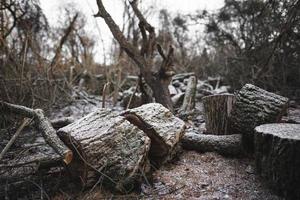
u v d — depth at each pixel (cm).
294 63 552
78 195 231
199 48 886
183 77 686
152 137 262
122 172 227
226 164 273
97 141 227
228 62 657
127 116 269
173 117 282
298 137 209
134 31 696
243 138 287
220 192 230
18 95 438
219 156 287
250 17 638
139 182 236
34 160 240
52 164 247
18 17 525
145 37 464
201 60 828
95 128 236
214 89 645
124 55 720
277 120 272
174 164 275
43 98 476
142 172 233
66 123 378
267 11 568
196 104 536
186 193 230
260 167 240
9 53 485
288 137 209
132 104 493
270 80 550
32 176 251
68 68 663
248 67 593
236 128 289
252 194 226
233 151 283
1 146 328
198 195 227
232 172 259
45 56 614
